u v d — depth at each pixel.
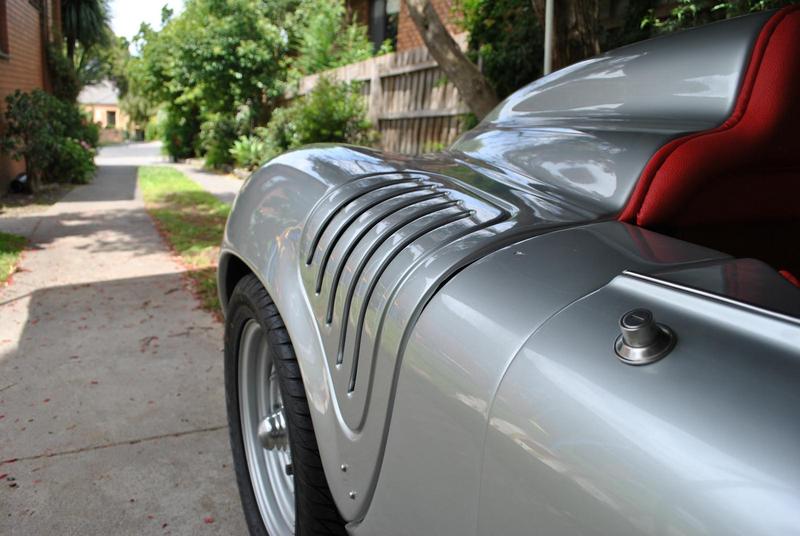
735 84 1.31
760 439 0.64
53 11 18.25
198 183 13.78
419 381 1.05
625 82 1.51
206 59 15.95
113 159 24.23
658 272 0.93
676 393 0.72
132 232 7.61
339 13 15.61
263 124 16.47
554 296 0.94
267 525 1.95
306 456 1.56
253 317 1.85
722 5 3.63
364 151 1.78
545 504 0.80
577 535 0.75
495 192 1.34
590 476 0.75
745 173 1.29
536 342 0.89
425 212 1.29
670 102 1.40
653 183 1.21
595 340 0.83
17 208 9.56
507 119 1.78
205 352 3.71
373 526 1.23
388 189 1.44
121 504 2.27
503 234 1.14
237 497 2.33
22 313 4.38
